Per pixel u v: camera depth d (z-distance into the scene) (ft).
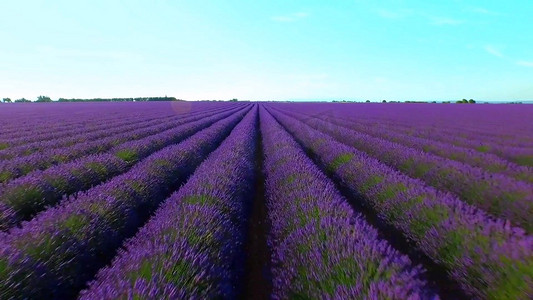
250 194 24.91
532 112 132.77
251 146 43.45
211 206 16.87
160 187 24.90
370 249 11.06
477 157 34.19
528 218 17.46
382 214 20.30
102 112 146.82
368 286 9.18
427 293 9.53
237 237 15.03
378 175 24.30
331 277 10.19
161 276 9.71
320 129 76.43
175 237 12.49
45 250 12.51
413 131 65.41
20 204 19.47
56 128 73.00
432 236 15.15
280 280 11.52
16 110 173.99
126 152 36.83
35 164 30.63
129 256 11.64
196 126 70.44
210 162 30.63
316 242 12.42
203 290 9.69
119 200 18.65
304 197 18.51
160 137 48.93
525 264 11.03
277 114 140.46
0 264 10.71
